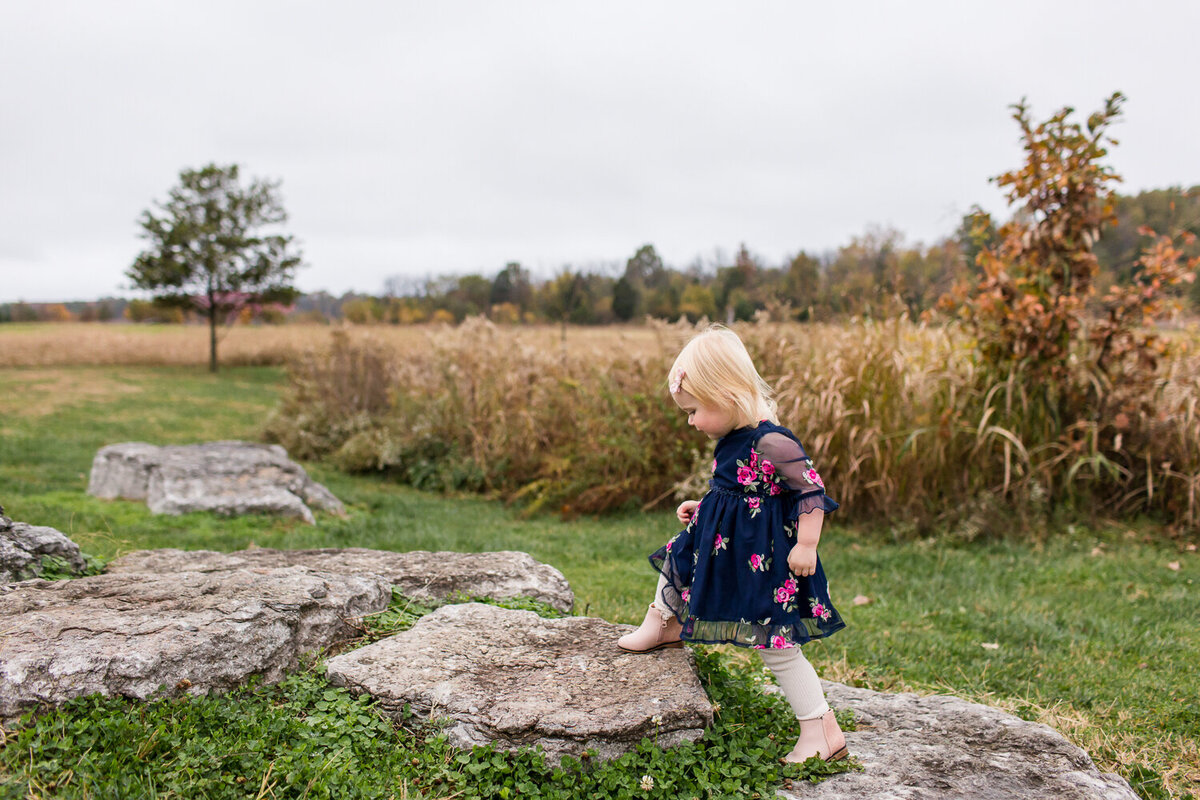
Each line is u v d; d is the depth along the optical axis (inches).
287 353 726.5
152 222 1071.0
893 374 318.3
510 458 423.5
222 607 126.3
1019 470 303.6
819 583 110.2
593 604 218.4
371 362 556.4
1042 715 151.6
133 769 93.7
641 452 366.9
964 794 103.7
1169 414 312.7
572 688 115.7
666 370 377.1
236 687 115.6
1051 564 266.4
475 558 182.9
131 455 333.1
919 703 138.4
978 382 324.2
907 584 251.0
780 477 110.0
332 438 515.8
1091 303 323.9
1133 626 208.4
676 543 122.3
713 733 113.4
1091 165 307.1
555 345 475.8
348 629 140.0
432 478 433.4
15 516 272.8
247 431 606.5
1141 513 312.0
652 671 120.8
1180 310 316.2
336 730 109.3
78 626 115.2
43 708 101.1
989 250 337.7
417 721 111.4
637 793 99.8
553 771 103.7
